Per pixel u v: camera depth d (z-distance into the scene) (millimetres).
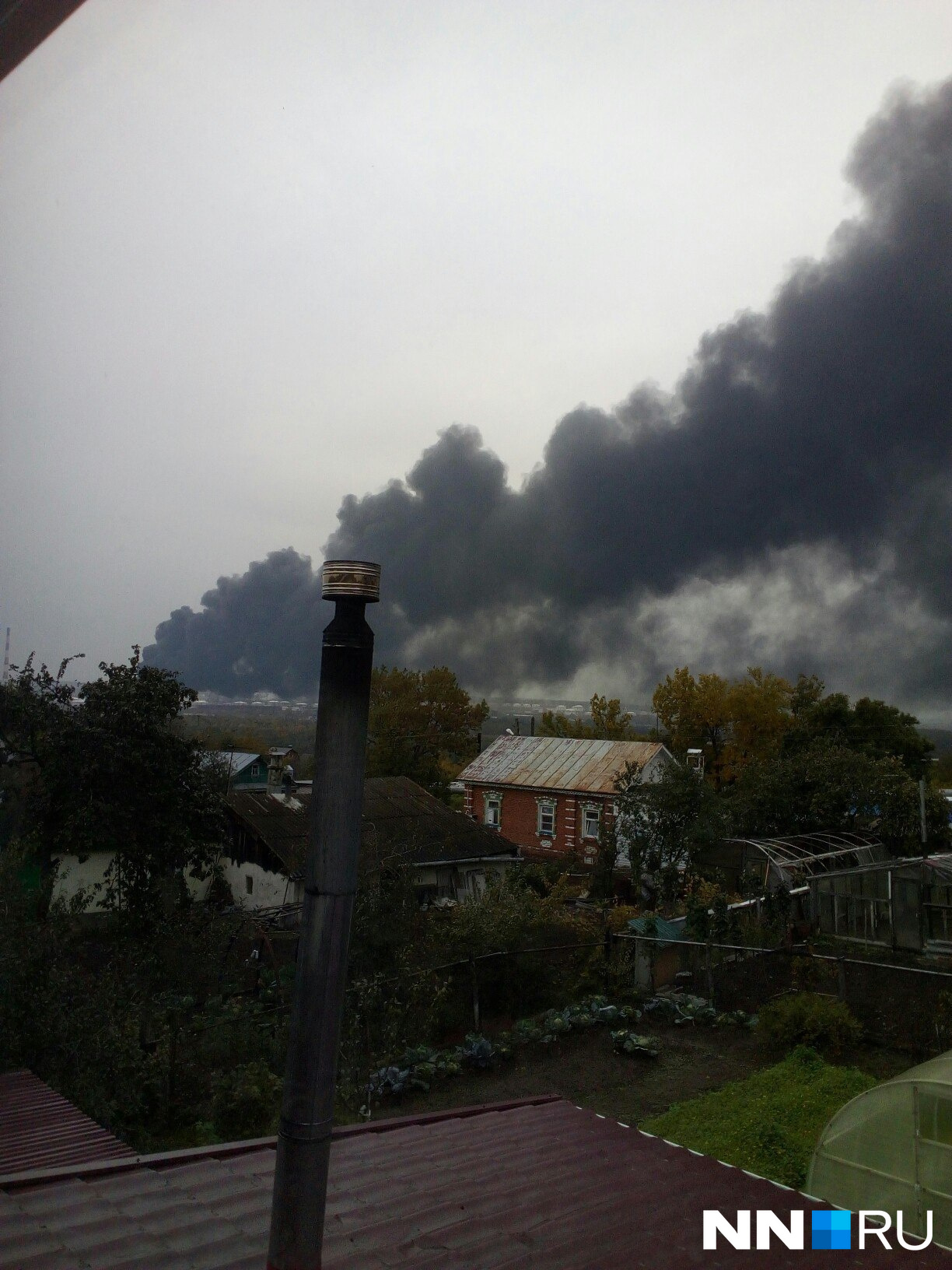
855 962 14125
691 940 17359
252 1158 5844
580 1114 8383
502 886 18406
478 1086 12422
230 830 28859
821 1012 12961
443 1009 14211
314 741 2691
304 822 28234
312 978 2676
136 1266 4156
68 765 22828
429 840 27344
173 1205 4938
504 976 15312
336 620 2703
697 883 23516
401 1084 12016
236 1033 13281
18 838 18359
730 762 50156
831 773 27562
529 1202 5793
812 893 20109
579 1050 13570
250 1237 4531
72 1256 4254
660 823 25016
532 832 39375
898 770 28000
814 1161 8148
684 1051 13453
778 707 50250
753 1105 10883
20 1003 10531
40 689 23641
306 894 2711
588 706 67938
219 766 28828
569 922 18953
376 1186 5941
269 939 20094
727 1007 14977
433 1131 7555
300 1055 2693
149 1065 11758
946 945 18281
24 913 11828
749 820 27688
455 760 62344
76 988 11406
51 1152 7098
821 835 25031
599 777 38344
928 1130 7434
